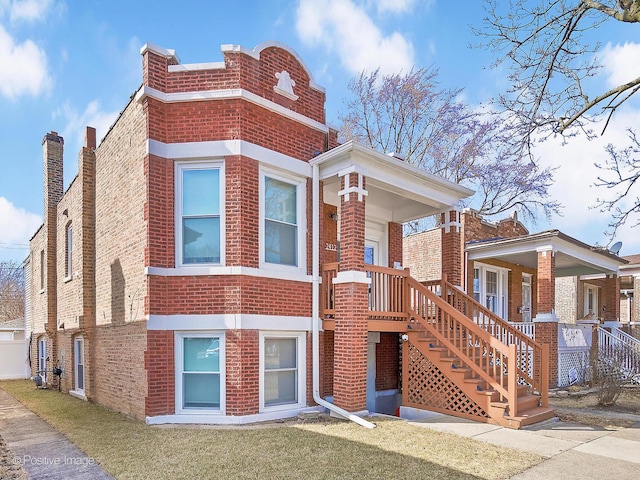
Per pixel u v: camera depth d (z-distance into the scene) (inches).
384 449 251.8
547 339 528.4
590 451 255.1
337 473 212.1
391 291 391.9
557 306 900.6
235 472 213.6
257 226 344.8
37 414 384.5
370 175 368.8
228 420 317.1
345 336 345.1
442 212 464.1
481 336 341.1
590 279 914.1
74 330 504.7
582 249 599.5
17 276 1727.4
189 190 345.7
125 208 375.6
